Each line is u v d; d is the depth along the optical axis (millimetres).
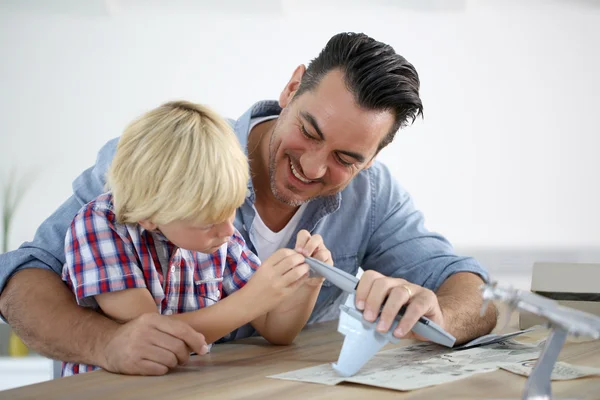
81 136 3295
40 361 2830
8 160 3277
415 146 3365
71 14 3254
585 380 942
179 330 1011
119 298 1108
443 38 3318
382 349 1150
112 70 3289
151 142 1033
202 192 1009
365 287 1035
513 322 1415
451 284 1379
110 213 1138
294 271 1094
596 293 1294
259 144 1464
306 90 1271
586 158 3312
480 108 3336
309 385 922
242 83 3328
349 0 3307
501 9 3289
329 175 1312
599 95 3291
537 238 3348
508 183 3346
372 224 1621
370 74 1222
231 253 1289
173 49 3305
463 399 860
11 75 3264
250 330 1468
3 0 3223
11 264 1202
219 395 877
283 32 3316
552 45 3289
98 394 887
